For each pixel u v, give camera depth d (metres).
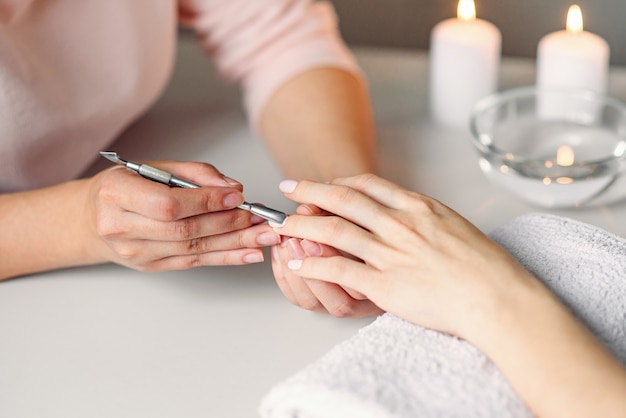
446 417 0.63
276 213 0.77
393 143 1.02
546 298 0.69
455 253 0.72
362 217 0.76
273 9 1.04
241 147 1.01
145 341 0.78
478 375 0.66
